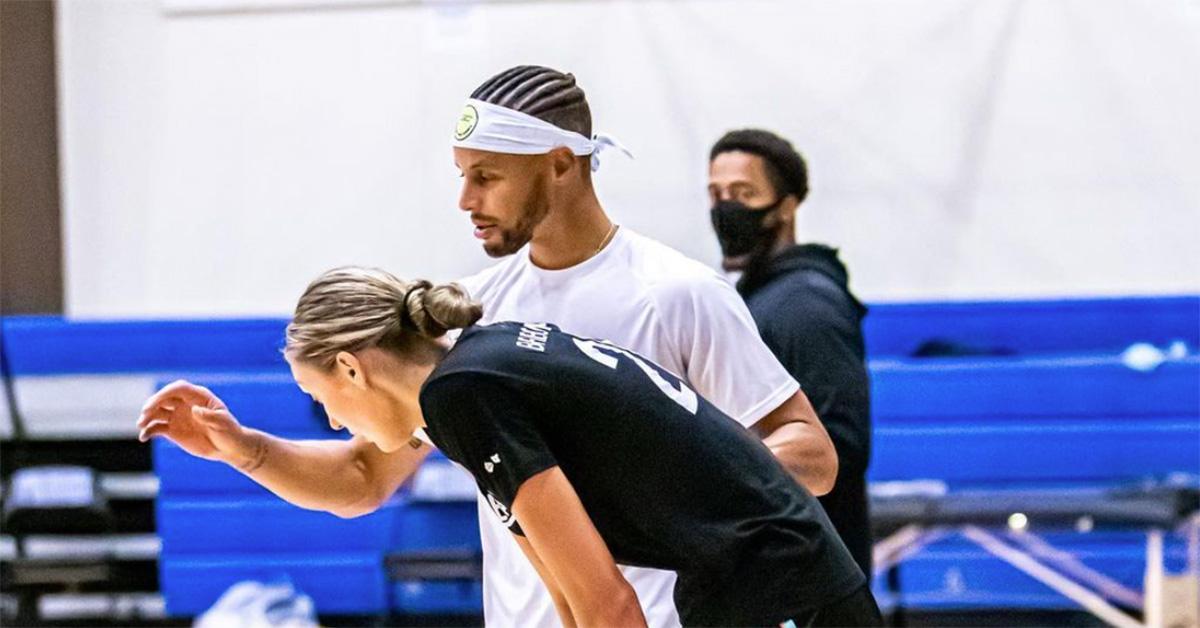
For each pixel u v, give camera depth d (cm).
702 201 1248
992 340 1181
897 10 1234
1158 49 1218
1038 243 1241
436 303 402
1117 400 1122
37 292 1252
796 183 639
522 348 396
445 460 1116
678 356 477
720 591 408
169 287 1263
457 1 1249
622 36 1248
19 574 1087
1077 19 1223
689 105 1246
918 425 1128
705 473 404
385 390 411
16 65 1238
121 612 1142
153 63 1252
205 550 1109
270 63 1257
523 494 382
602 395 396
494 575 502
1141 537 1109
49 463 1148
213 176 1261
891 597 1066
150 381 1171
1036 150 1236
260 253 1266
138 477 1153
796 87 1242
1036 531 981
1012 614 1111
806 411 487
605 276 479
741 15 1241
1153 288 1233
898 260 1248
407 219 1265
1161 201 1230
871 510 968
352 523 1102
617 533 410
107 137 1252
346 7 1253
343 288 410
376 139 1259
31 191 1246
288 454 512
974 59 1232
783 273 616
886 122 1241
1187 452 1111
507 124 443
